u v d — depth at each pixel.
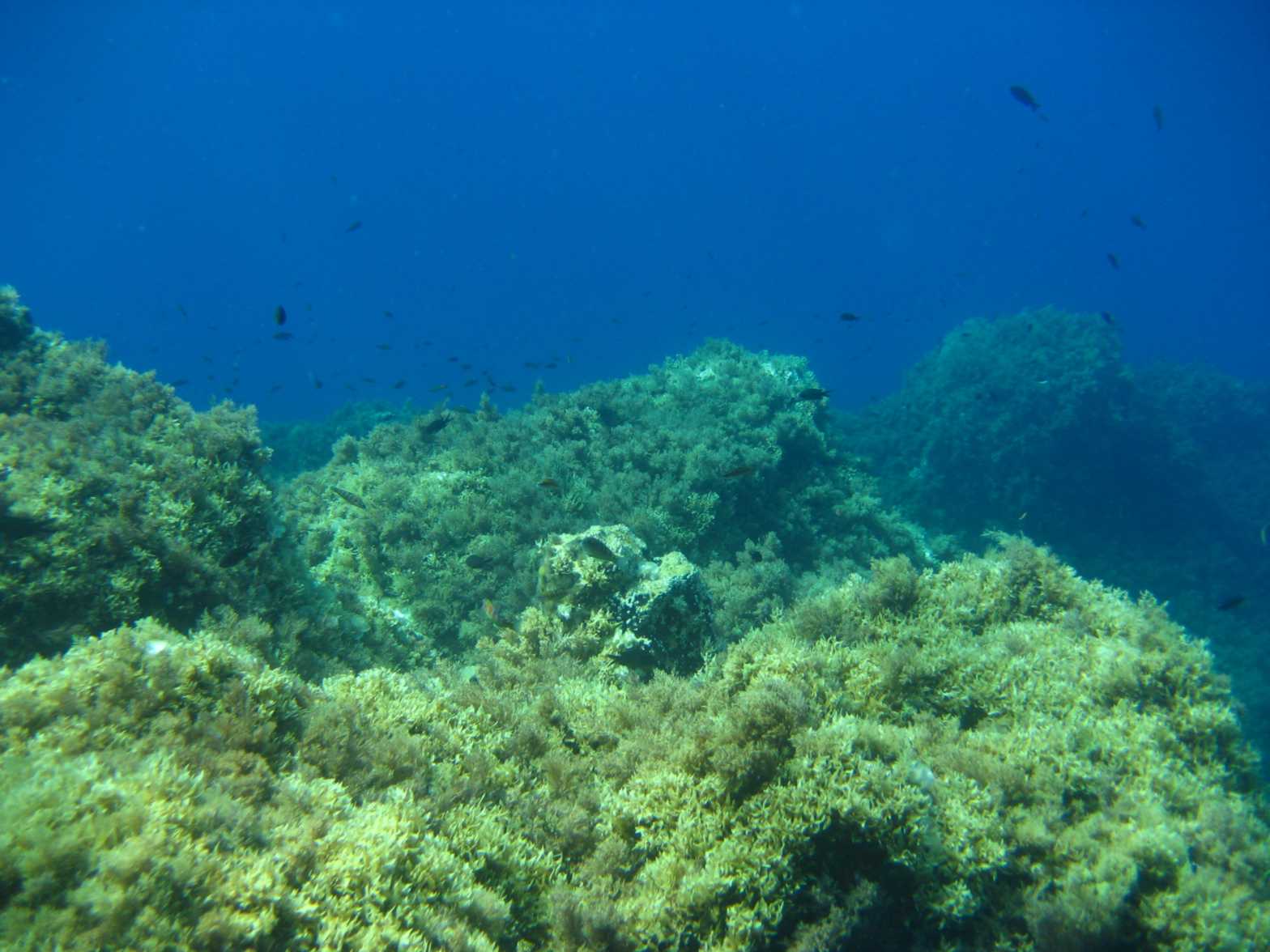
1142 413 20.91
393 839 3.21
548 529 10.61
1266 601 18.05
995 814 3.83
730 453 12.32
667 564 7.05
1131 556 19.05
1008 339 22.08
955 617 6.22
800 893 3.51
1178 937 3.33
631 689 5.65
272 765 3.75
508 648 7.02
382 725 4.56
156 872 2.45
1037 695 5.09
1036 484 19.22
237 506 7.57
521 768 4.70
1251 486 21.50
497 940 3.32
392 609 9.63
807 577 11.62
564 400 13.71
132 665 3.79
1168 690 5.25
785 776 3.85
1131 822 3.88
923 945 3.51
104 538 6.26
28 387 8.67
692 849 3.73
